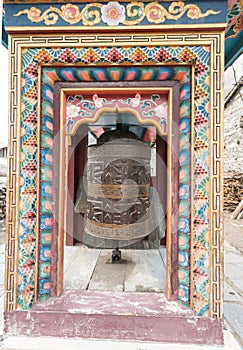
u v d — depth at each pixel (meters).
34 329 0.84
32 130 0.88
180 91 0.90
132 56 0.86
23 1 0.86
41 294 0.91
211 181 0.84
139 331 0.83
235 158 6.04
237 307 1.26
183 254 0.89
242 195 5.64
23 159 0.87
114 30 0.85
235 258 2.24
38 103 0.88
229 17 1.14
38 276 0.90
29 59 0.88
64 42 0.87
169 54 0.86
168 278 0.91
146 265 1.20
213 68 0.84
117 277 1.07
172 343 0.82
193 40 0.85
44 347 0.80
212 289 0.83
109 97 0.93
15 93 0.87
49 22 0.86
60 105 0.92
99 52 0.86
